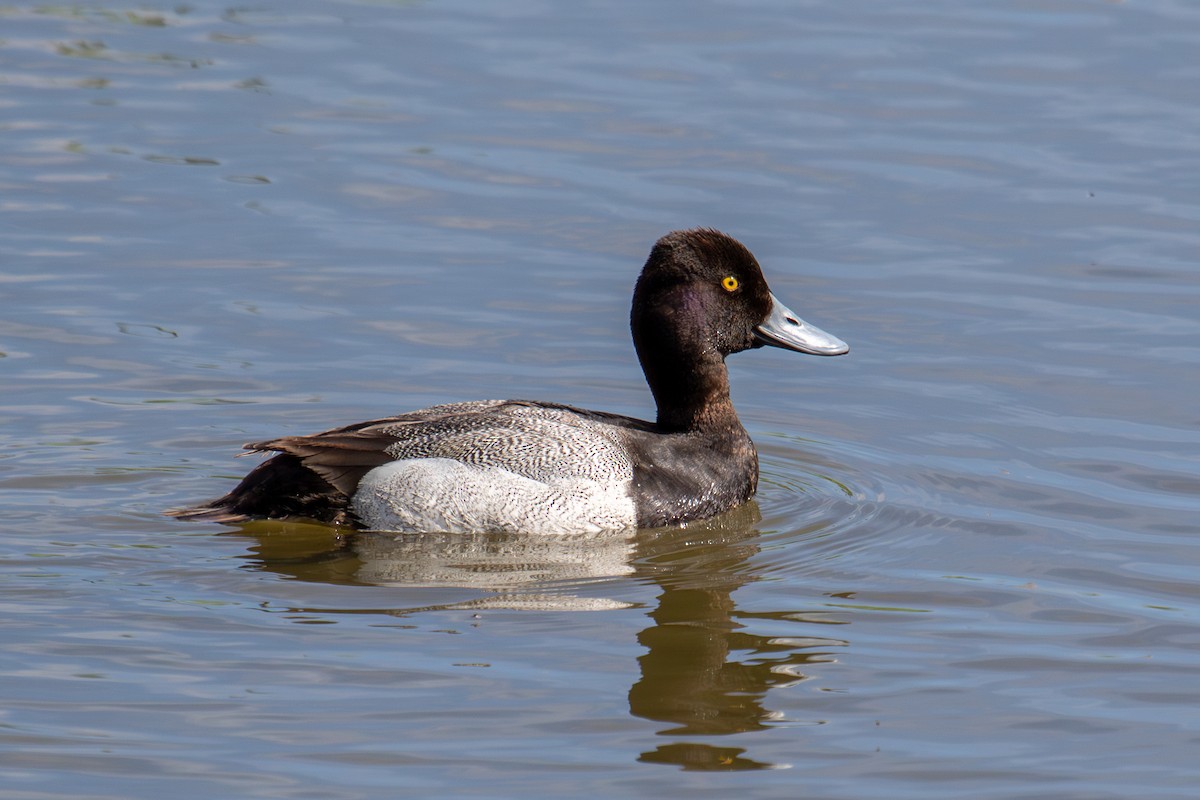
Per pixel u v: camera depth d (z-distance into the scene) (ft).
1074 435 47.26
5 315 53.72
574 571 38.65
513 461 41.09
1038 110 68.74
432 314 55.11
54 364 50.52
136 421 47.16
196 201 62.18
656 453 42.80
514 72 72.54
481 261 58.59
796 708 32.04
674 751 30.27
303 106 69.67
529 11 79.41
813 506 43.39
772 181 63.52
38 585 36.65
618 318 55.31
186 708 31.40
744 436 44.34
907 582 38.22
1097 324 54.08
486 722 31.19
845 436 48.14
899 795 28.99
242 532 40.52
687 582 38.11
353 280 57.11
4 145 65.77
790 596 37.37
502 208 61.98
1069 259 58.39
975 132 67.05
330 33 77.05
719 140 66.64
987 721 31.63
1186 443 46.44
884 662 34.04
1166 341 52.85
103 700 31.60
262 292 56.08
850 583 38.17
